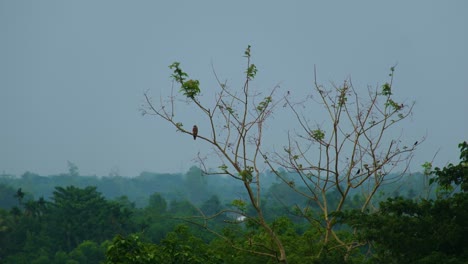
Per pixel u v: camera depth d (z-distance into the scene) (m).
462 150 57.16
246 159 56.12
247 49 56.72
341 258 56.62
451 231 50.91
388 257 52.97
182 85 54.03
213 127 55.41
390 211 55.44
